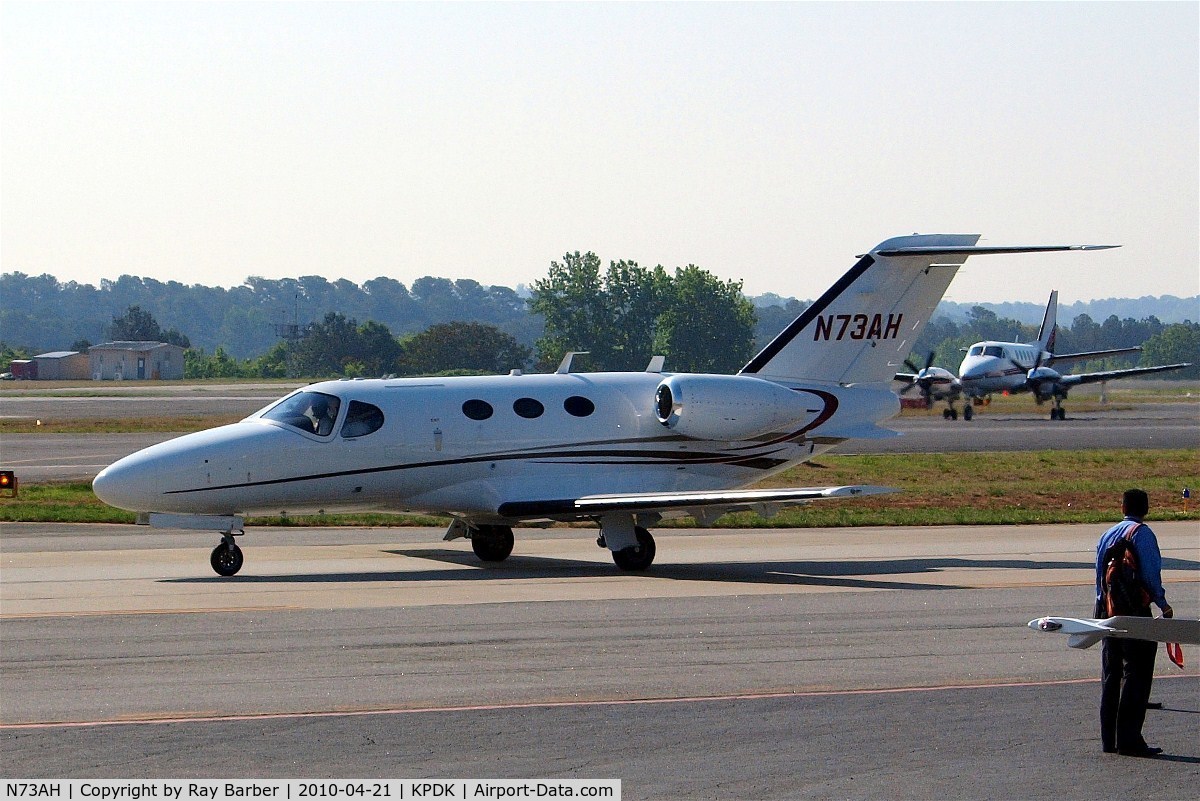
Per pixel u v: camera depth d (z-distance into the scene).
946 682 43.28
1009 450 174.88
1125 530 37.09
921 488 125.38
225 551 68.88
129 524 92.00
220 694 40.25
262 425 71.19
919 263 83.62
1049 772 33.69
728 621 53.94
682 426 76.94
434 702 39.59
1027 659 47.03
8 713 37.75
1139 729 35.12
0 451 163.50
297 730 36.38
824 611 56.91
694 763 33.94
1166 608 36.56
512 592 61.88
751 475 81.69
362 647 47.56
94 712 38.00
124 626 51.28
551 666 44.78
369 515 98.94
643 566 72.00
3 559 74.19
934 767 33.91
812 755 34.81
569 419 76.75
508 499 74.94
